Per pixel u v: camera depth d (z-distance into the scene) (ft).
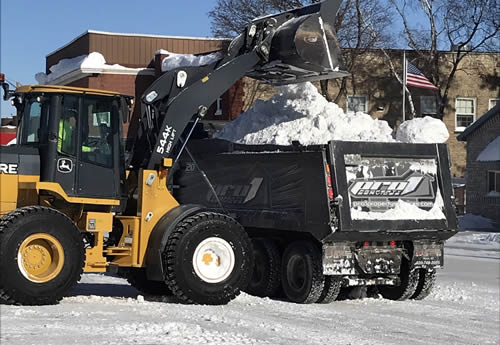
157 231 37.09
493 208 118.21
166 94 40.14
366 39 142.10
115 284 45.75
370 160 38.42
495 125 118.32
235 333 27.96
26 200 36.88
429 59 150.51
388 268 39.50
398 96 151.53
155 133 39.73
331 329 30.66
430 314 36.14
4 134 58.44
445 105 155.84
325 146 37.73
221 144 43.47
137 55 148.36
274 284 40.83
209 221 36.81
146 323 28.81
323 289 38.73
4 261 33.04
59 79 151.43
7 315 30.60
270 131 50.47
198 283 36.32
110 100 37.68
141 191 37.73
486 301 41.16
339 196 37.27
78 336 25.90
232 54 42.57
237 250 37.29
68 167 36.37
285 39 42.83
